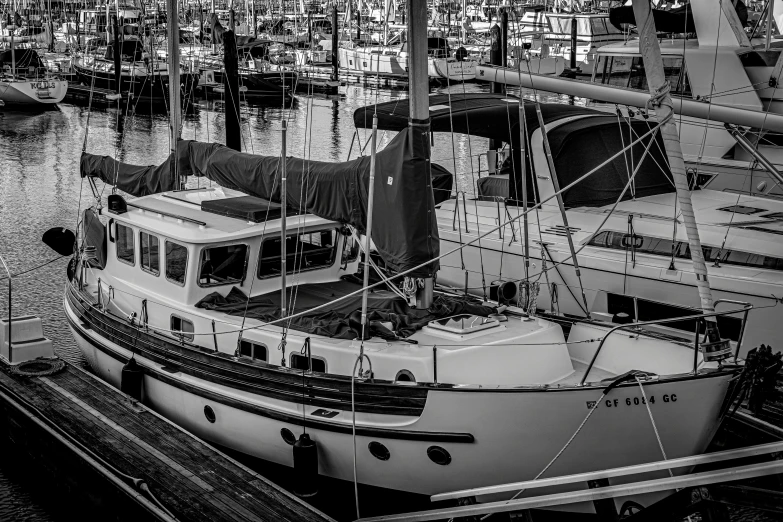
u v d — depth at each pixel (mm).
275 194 12336
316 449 10945
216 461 11336
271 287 13172
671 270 15031
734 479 8594
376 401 10594
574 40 50000
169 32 16719
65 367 14289
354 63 61281
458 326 11359
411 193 10711
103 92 52844
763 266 14641
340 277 13844
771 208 17156
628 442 9891
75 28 71750
